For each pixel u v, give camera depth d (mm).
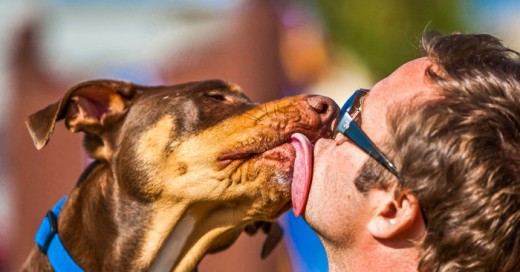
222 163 5789
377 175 4414
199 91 6203
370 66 15547
